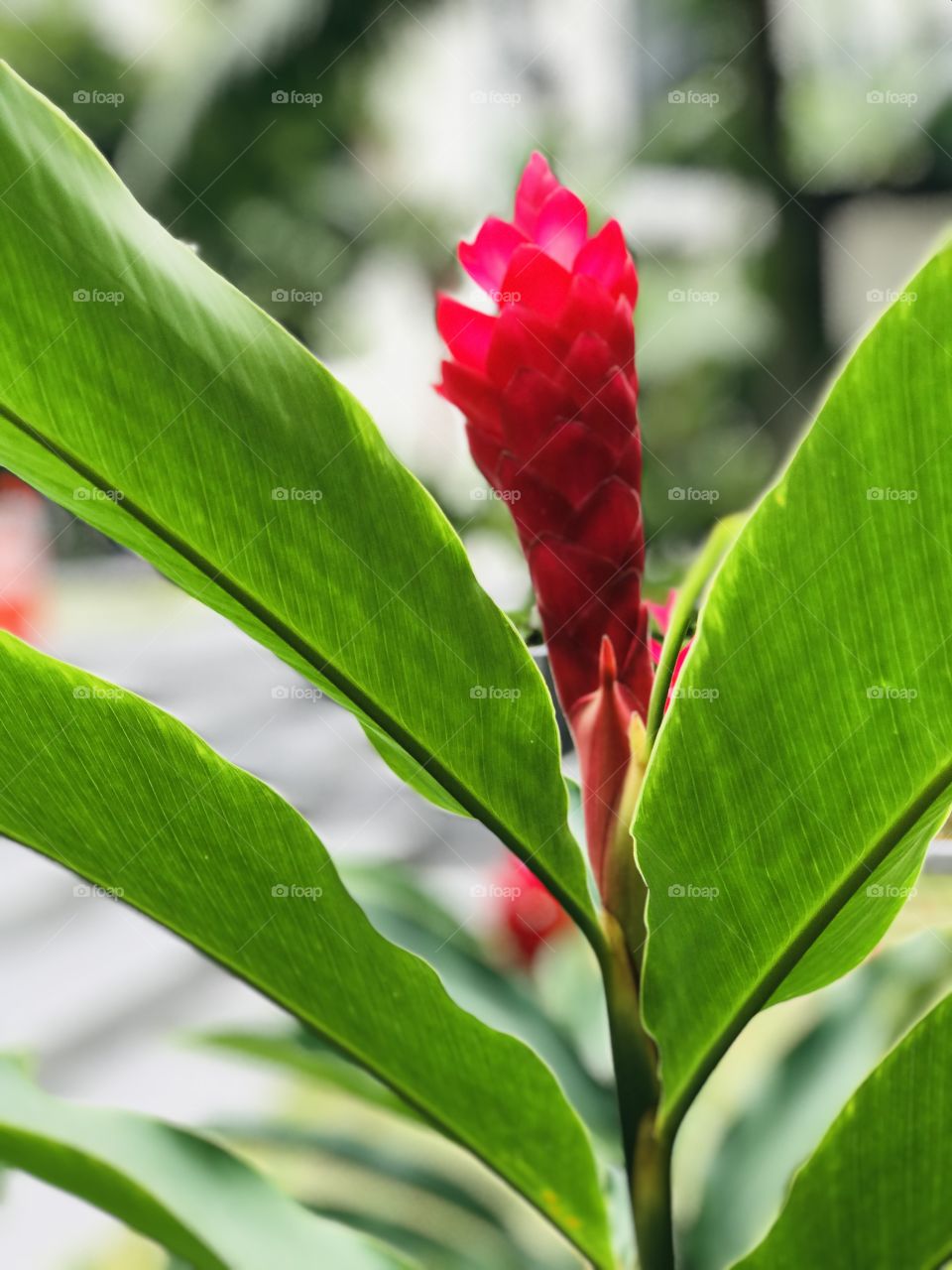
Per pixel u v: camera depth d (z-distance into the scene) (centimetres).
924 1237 56
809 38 318
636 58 344
